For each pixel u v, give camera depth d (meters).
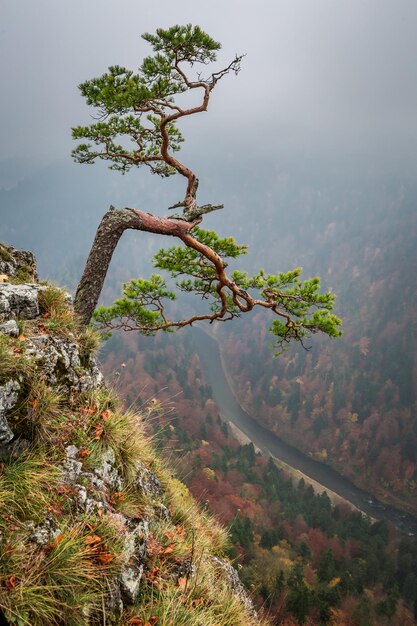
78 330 5.30
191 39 5.90
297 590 55.47
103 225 6.36
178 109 6.77
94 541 3.20
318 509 103.00
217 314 10.26
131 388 162.00
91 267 6.21
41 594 2.56
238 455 126.94
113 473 4.15
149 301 10.29
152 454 5.82
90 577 2.89
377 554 89.00
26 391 3.65
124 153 7.96
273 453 158.25
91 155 7.89
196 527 5.54
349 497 136.00
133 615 3.19
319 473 149.62
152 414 5.29
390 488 140.12
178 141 8.22
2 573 2.53
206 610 3.80
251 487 104.81
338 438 167.12
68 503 3.31
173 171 8.50
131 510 4.00
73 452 3.79
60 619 2.63
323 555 75.38
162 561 4.01
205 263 9.20
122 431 4.56
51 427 3.73
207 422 149.12
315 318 9.82
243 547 69.19
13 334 4.27
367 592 75.50
